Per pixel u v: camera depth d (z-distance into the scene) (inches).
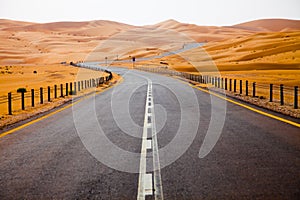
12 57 7253.9
